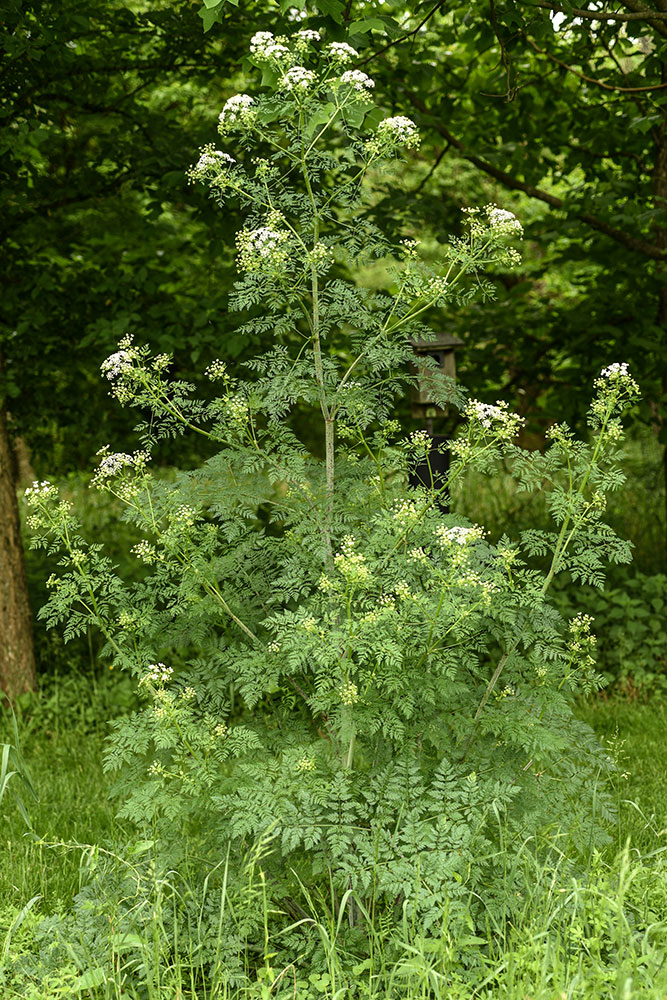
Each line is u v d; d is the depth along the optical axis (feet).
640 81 23.27
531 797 10.98
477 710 11.27
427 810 10.43
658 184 24.77
